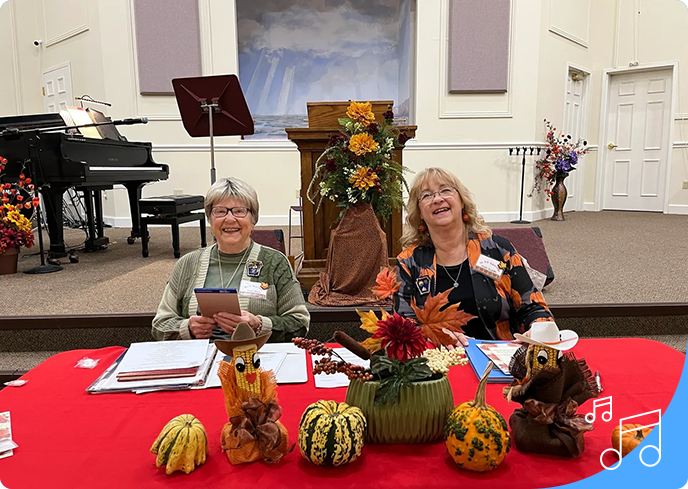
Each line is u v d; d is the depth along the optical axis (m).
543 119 6.59
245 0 6.23
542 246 3.11
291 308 1.83
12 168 3.78
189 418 0.89
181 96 3.50
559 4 6.64
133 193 4.93
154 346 1.37
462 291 1.72
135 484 0.82
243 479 0.83
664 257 4.04
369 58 6.51
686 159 7.20
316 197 2.97
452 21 6.02
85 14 6.16
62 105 6.76
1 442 0.94
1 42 6.94
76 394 1.16
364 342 0.94
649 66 7.23
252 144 6.17
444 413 0.92
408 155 6.29
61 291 3.09
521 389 0.90
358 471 0.85
